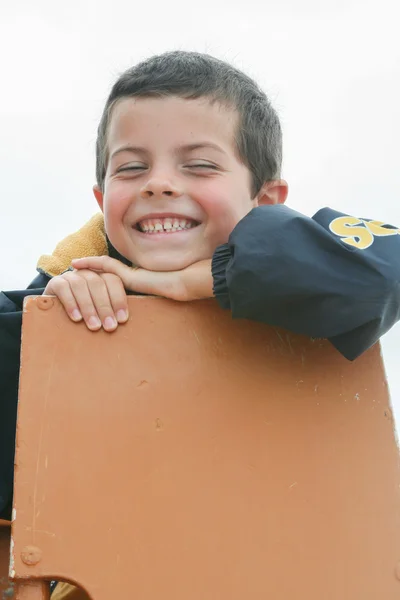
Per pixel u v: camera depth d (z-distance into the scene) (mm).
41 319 1140
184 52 1691
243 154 1494
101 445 1054
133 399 1094
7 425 1362
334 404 1131
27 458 1035
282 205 1201
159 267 1337
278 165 1711
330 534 1037
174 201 1354
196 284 1181
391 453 1111
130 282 1202
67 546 984
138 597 964
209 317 1171
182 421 1086
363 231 1157
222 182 1393
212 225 1369
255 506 1039
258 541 1017
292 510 1045
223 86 1496
